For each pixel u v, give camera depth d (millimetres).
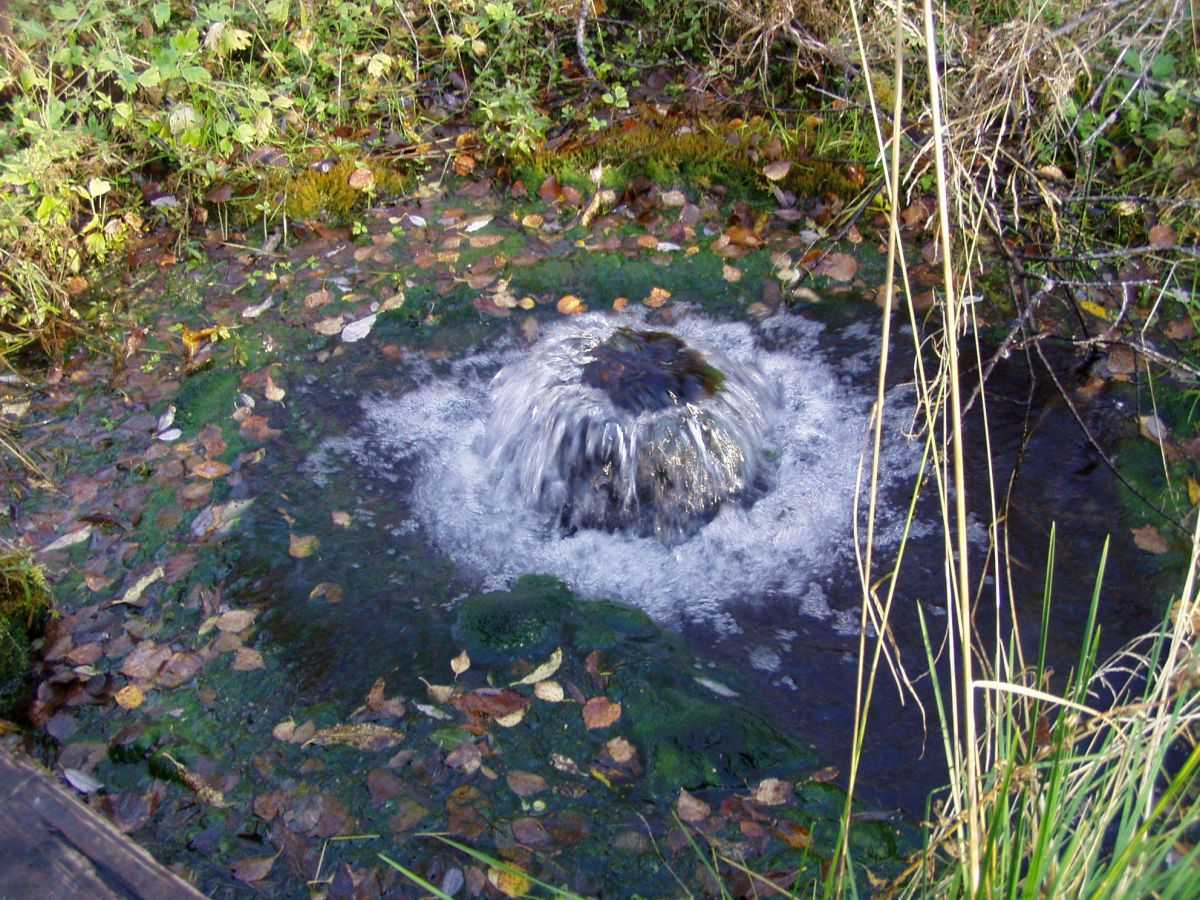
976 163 3947
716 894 2361
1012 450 3576
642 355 3830
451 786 2613
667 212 4699
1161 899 1604
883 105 4500
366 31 5355
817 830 2488
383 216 4738
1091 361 3797
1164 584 3088
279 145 4867
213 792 2605
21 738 2738
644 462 3520
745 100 5055
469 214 4746
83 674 2908
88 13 4863
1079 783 1912
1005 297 4094
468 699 2828
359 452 3770
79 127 4492
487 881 2383
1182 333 3889
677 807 2557
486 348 4215
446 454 3809
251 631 3057
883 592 3215
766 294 4359
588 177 4801
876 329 4176
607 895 2369
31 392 3930
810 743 2746
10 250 4211
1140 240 4168
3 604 2961
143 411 3840
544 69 5410
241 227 4680
